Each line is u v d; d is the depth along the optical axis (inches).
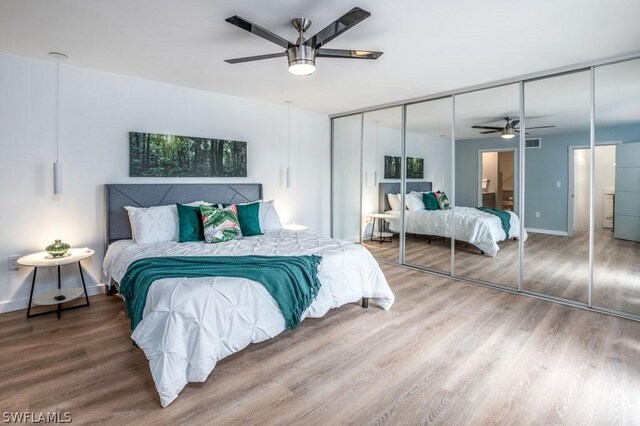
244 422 65.4
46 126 123.4
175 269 91.3
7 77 115.6
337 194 223.0
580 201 146.9
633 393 73.9
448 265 179.5
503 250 159.9
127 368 83.9
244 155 177.5
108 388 75.7
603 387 76.2
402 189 186.5
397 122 196.5
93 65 127.3
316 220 216.7
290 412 68.4
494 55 115.0
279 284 91.0
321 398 72.9
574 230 149.4
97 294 136.3
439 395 73.9
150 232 130.0
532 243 154.5
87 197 133.0
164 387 69.5
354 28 95.5
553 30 96.0
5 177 116.7
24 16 89.1
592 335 102.3
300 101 183.3
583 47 108.0
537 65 124.4
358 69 129.8
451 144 165.8
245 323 83.9
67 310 120.0
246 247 119.8
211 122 165.3
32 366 84.2
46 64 122.6
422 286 150.9
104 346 94.7
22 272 121.3
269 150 189.8
